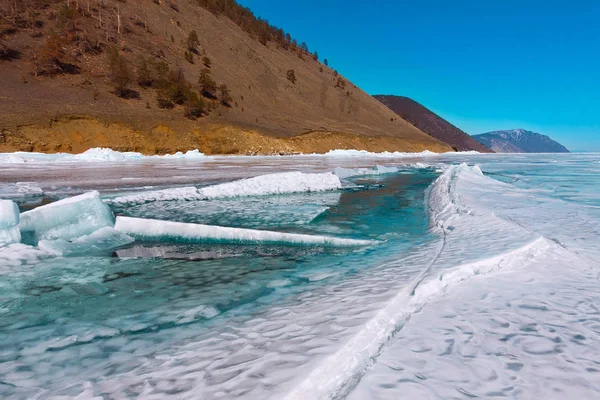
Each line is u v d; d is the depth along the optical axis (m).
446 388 2.19
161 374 2.64
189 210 11.12
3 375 2.87
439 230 8.12
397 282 4.29
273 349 2.83
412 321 3.18
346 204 12.66
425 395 2.12
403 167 32.66
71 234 7.36
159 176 20.94
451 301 3.64
